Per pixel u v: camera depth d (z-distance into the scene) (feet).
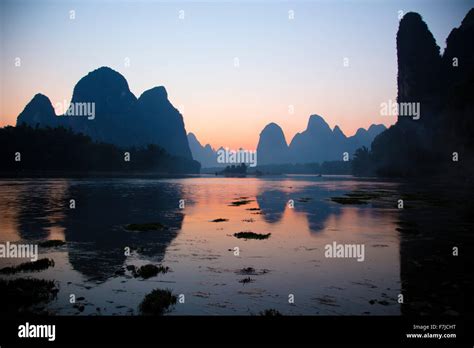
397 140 651.25
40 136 619.26
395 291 40.32
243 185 371.76
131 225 89.10
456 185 344.08
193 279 44.96
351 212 124.36
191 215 115.24
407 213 120.47
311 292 40.06
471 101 438.81
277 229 86.84
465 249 62.80
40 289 39.93
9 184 298.35
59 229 84.69
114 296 38.65
